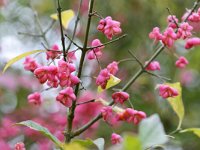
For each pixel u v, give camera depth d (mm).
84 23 7031
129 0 7207
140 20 7191
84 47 3287
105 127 6555
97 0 7129
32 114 6566
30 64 3574
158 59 6723
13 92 6941
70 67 3148
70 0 7293
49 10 7359
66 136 3387
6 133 6309
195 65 7141
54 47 3639
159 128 2490
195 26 6363
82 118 5590
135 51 7129
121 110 3445
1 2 7117
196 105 7172
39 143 6121
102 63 6891
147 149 3148
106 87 3330
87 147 3156
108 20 3295
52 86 3207
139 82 6762
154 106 6629
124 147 2252
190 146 6543
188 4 7055
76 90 3334
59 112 6277
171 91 3574
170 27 3639
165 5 7117
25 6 7172
